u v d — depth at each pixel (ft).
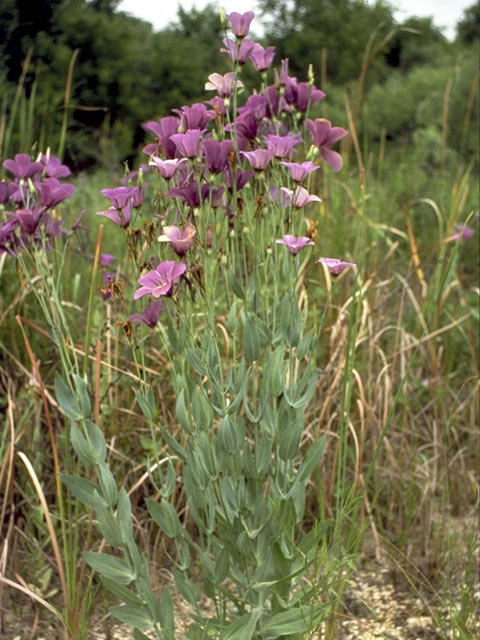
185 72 65.77
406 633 8.30
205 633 6.66
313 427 10.02
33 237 6.61
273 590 7.03
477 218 13.80
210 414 6.74
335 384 9.93
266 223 7.12
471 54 27.09
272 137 6.45
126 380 10.21
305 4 80.07
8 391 9.06
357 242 12.25
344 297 11.71
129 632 8.28
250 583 7.00
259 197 6.46
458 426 11.55
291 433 6.65
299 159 10.18
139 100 59.11
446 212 16.81
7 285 10.50
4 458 8.59
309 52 79.05
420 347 12.45
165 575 9.17
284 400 6.84
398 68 84.38
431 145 27.76
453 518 10.40
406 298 13.78
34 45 52.47
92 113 55.83
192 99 65.87
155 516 6.63
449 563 8.50
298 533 9.57
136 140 58.70
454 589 8.92
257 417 6.83
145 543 8.97
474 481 10.41
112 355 10.41
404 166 19.47
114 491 6.34
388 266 13.82
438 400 11.79
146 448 9.40
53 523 8.84
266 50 6.95
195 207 6.34
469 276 15.24
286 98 7.02
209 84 6.63
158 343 11.07
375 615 8.28
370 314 11.25
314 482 9.90
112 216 6.23
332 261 6.34
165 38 70.90
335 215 13.47
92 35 55.83
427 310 12.04
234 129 6.59
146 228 6.29
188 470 6.70
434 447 10.71
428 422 11.68
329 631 7.59
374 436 10.41
